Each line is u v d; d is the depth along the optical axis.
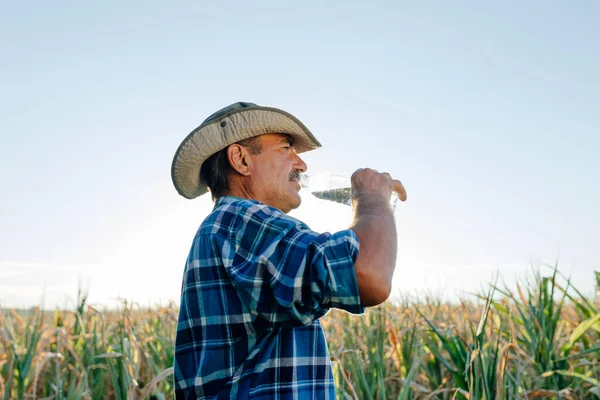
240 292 1.90
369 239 1.87
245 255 1.94
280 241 1.89
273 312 1.87
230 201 2.13
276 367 1.95
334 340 5.79
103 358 5.15
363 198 2.04
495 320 5.08
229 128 2.22
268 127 2.23
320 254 1.80
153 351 5.84
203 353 2.01
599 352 4.70
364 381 4.44
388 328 4.94
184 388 2.10
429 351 4.99
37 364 4.83
